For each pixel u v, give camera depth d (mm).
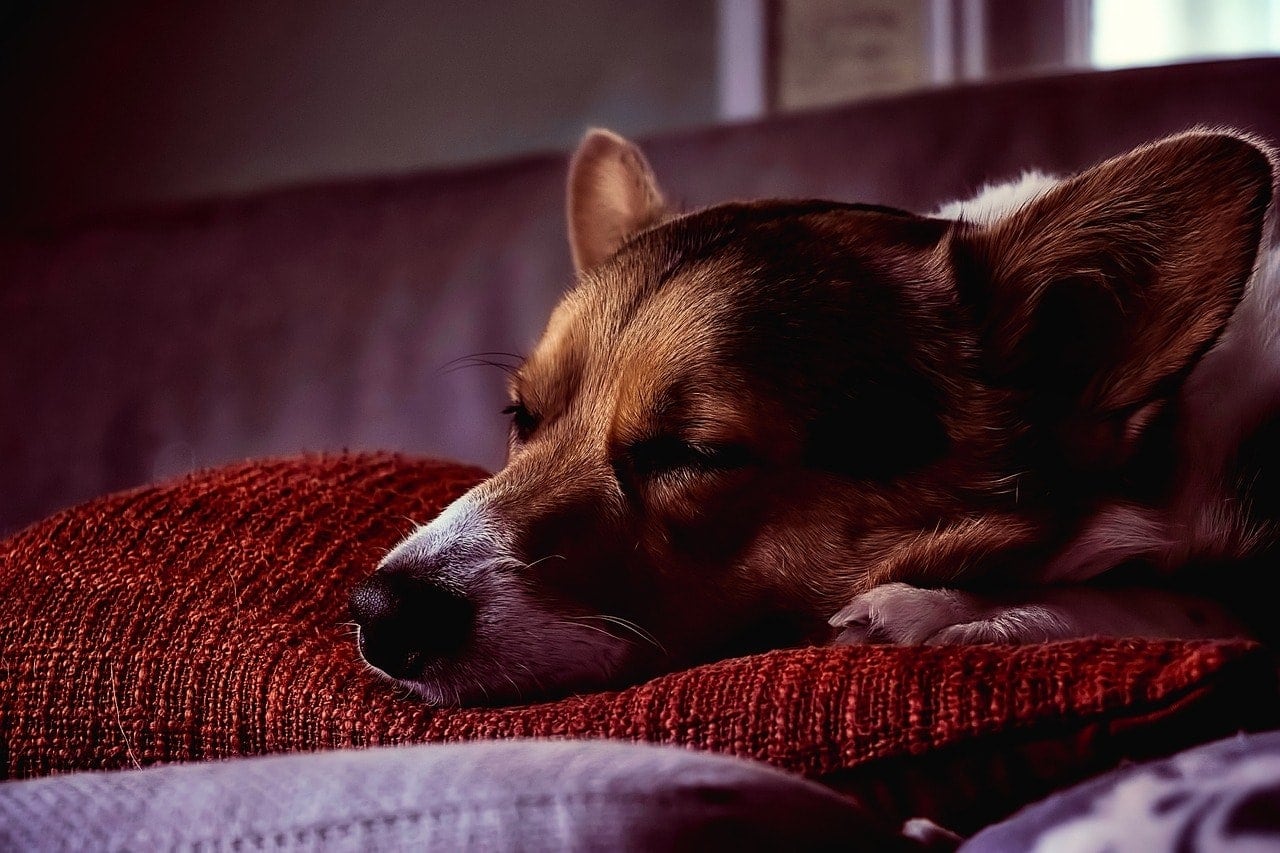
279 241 3527
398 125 5195
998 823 1062
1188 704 1066
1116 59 4496
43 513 3406
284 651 1453
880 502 1758
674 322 1812
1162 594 1728
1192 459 1789
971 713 1146
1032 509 1754
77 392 3473
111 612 1522
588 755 1026
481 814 950
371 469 1917
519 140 5094
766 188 3100
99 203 5449
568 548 1733
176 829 1039
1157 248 1663
